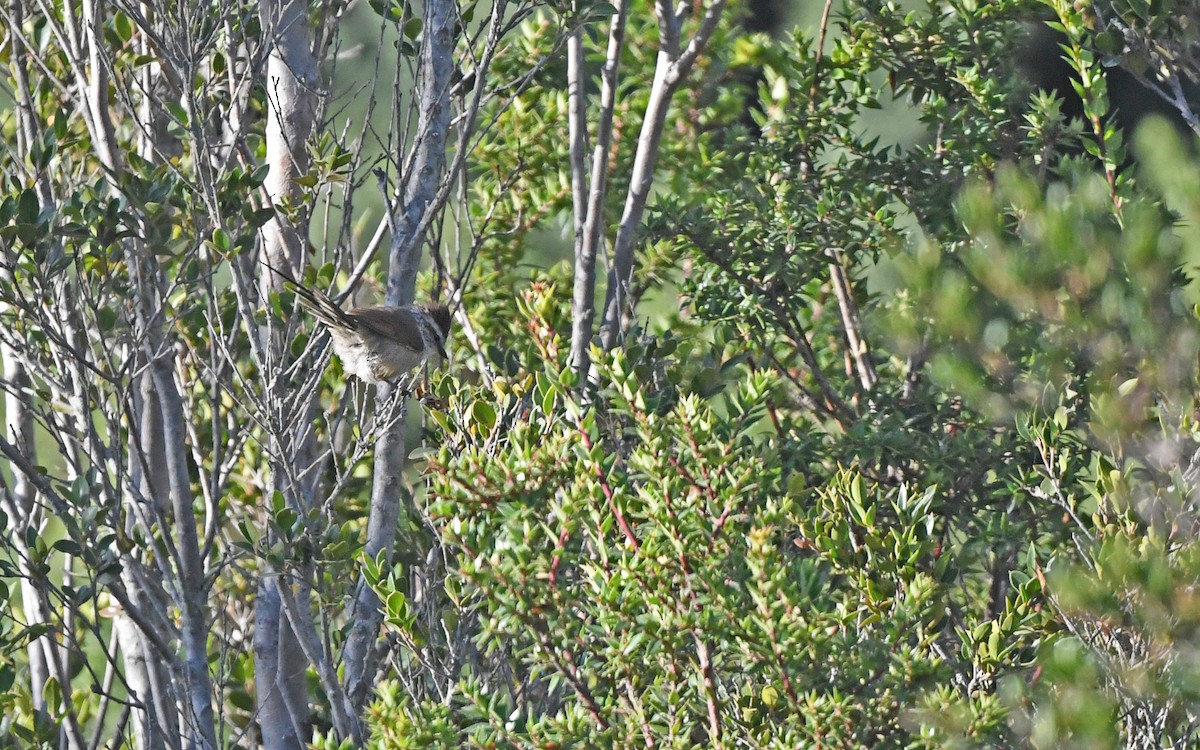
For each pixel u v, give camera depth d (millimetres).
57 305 10117
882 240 13531
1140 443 7430
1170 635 6633
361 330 10531
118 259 11086
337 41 11461
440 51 11273
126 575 11977
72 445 11531
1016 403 6988
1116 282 6480
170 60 10117
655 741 7883
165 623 10812
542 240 18766
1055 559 9000
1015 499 10859
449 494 8391
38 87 12320
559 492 8500
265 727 11203
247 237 10219
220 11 10609
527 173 16844
